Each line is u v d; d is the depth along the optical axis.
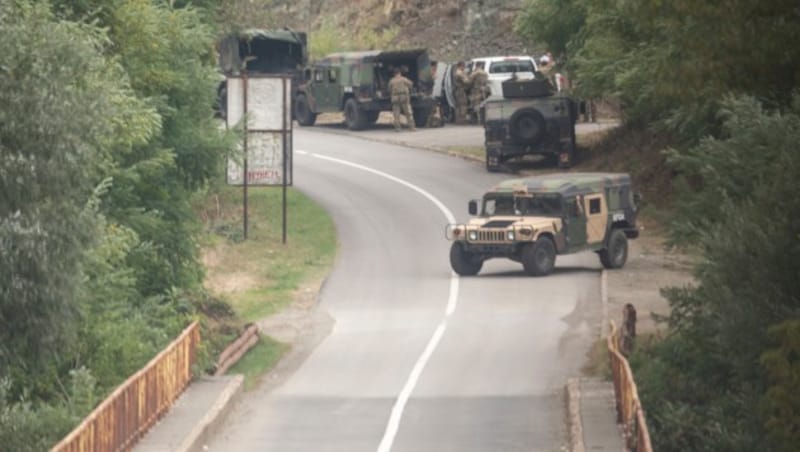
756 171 62.25
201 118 89.50
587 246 110.38
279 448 62.88
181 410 66.62
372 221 134.25
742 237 57.72
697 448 60.56
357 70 189.12
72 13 72.94
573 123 151.75
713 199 64.44
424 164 161.62
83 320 62.34
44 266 49.25
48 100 49.09
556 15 152.25
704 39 67.44
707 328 64.81
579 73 134.62
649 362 70.94
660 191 139.25
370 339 90.69
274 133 125.75
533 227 107.94
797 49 65.81
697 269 61.44
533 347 86.62
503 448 62.56
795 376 53.00
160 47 80.31
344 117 198.25
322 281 111.25
